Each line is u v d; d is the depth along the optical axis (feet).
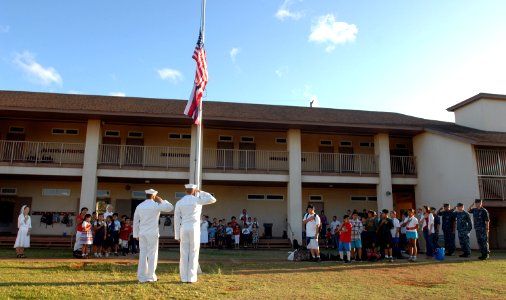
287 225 70.49
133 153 70.54
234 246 64.69
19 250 41.37
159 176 64.44
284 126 69.21
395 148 79.20
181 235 26.89
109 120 65.77
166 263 37.52
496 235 65.10
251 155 74.90
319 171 70.13
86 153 62.75
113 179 67.41
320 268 36.11
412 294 25.43
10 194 68.80
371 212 44.39
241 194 75.72
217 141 74.54
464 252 45.65
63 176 63.57
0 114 62.95
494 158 62.18
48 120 68.28
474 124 75.77
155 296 22.90
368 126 68.90
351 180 70.33
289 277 30.83
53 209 69.41
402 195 84.07
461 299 24.11
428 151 71.10
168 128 73.56
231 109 74.02
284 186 76.54
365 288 27.25
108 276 29.50
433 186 69.05
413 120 78.18
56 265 34.71
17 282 26.03
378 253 45.01
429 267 37.37
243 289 25.59
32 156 67.56
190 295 23.29
